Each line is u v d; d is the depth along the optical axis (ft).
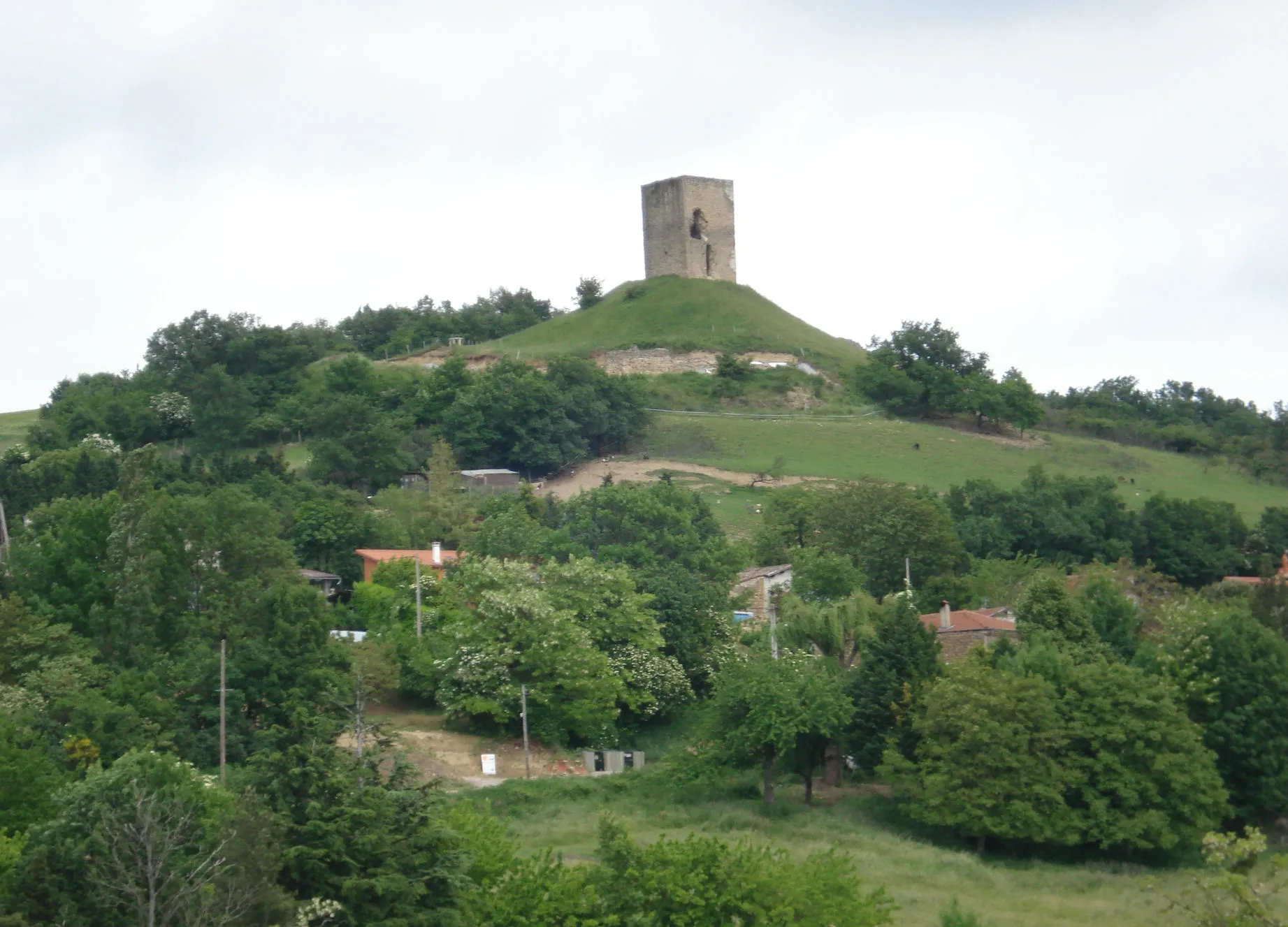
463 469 473.26
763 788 214.07
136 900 96.53
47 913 100.78
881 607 263.49
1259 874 170.50
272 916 98.63
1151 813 181.78
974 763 187.21
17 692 186.19
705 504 360.48
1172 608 262.06
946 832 194.29
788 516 374.84
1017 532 391.04
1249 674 203.51
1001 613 276.62
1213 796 186.50
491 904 112.78
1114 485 445.37
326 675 203.62
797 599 269.03
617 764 225.56
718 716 206.69
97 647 215.31
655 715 250.98
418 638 248.93
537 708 231.30
